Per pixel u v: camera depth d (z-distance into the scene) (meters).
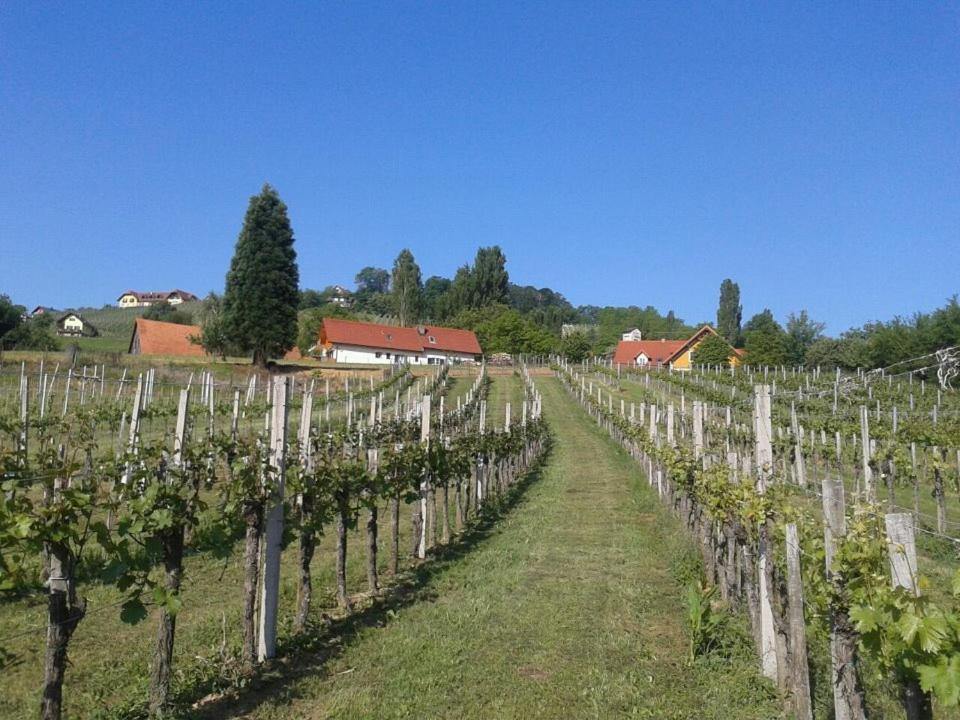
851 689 5.00
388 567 11.36
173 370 42.72
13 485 5.45
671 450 15.05
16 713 6.07
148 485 6.48
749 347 61.53
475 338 89.69
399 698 6.55
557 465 26.33
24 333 51.66
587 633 8.37
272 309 53.78
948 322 37.03
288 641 7.78
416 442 12.76
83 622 8.27
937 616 4.07
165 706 6.05
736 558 8.98
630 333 116.81
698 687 6.86
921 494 19.69
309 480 8.34
